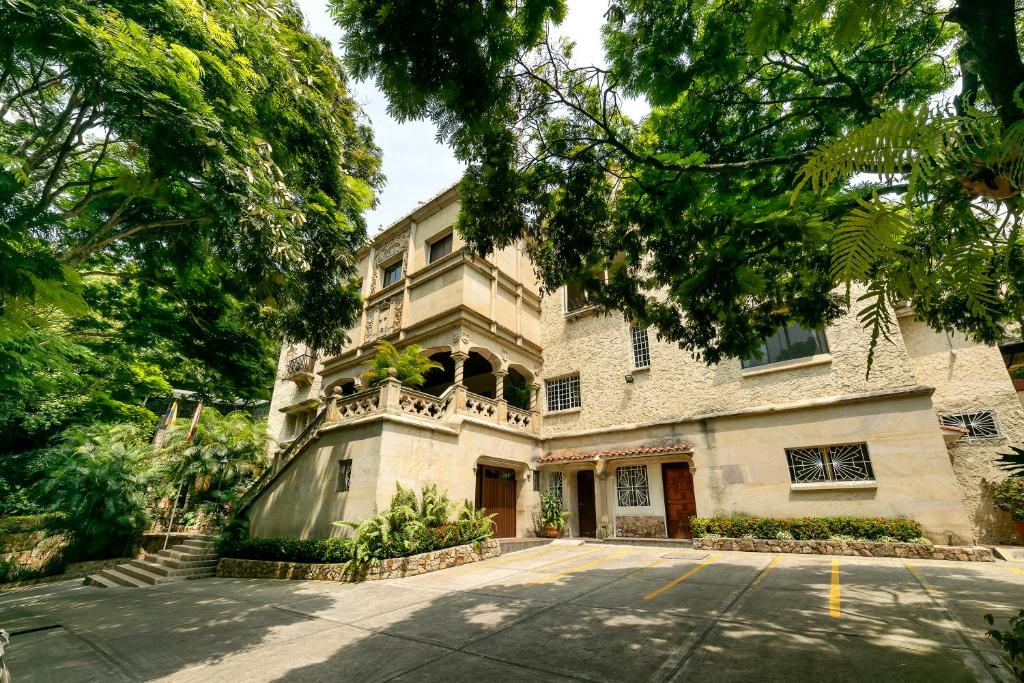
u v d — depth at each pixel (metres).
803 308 6.60
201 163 6.20
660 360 15.84
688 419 14.30
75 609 9.07
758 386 13.65
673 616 6.13
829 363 12.68
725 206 5.51
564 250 6.07
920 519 10.56
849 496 11.48
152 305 12.23
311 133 9.05
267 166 7.83
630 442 15.48
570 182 5.56
